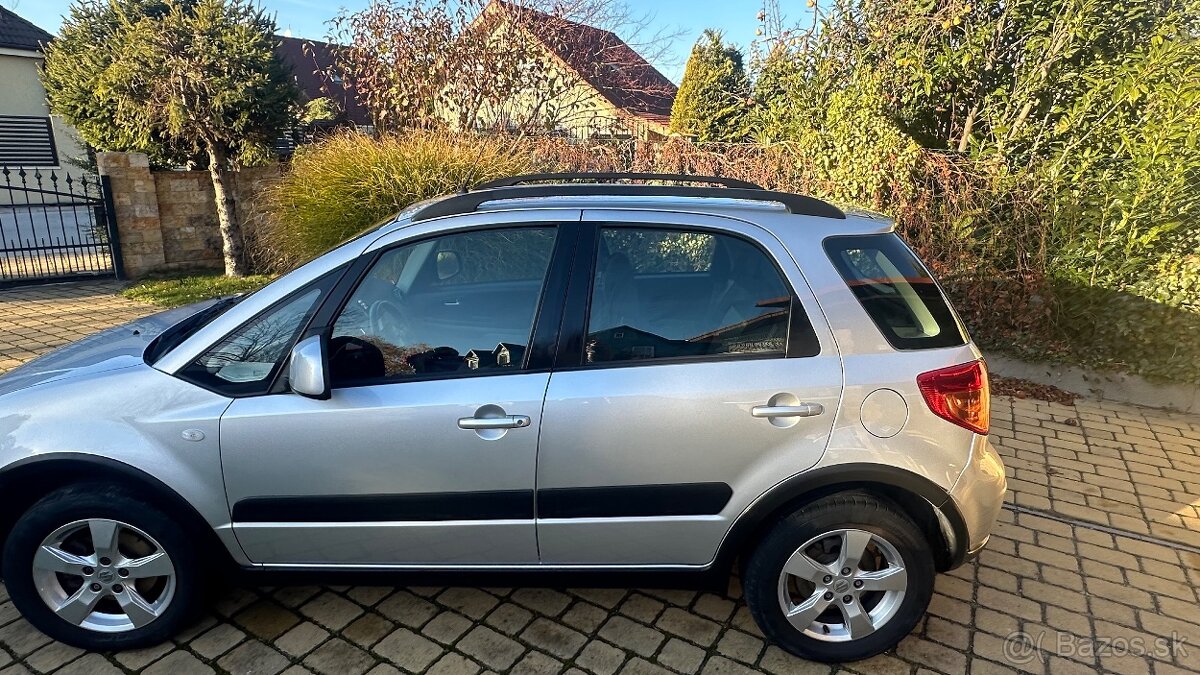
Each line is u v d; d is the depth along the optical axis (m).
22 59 18.45
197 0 10.25
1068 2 6.30
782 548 2.48
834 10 7.48
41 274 9.31
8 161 18.30
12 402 2.47
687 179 3.32
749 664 2.61
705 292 2.50
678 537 2.49
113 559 2.53
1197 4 5.77
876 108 6.63
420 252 2.76
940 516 2.49
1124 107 5.82
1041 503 3.89
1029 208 5.81
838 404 2.37
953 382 2.41
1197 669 2.62
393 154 7.66
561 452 2.38
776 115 8.23
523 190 2.78
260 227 9.20
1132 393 5.50
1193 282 5.16
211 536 2.50
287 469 2.41
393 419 2.38
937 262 6.18
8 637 2.69
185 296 8.20
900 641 2.71
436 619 2.84
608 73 11.70
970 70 6.96
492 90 10.09
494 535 2.49
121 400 2.43
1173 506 3.87
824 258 2.46
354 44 9.84
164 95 8.55
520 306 2.55
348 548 2.53
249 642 2.68
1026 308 5.89
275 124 9.70
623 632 2.78
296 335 2.47
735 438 2.38
